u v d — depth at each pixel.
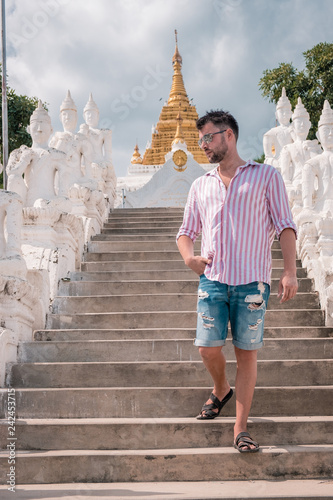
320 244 7.32
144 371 4.88
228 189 3.93
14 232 5.59
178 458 3.87
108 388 4.55
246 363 3.93
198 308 4.00
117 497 3.45
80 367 4.90
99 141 13.85
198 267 3.97
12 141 15.98
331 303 5.91
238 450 3.90
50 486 3.75
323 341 5.32
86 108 14.48
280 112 13.77
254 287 3.84
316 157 9.23
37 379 4.89
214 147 4.02
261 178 3.92
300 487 3.63
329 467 3.88
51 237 7.01
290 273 3.80
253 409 4.48
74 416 4.48
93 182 11.33
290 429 4.18
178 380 4.86
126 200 18.72
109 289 6.73
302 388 4.52
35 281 6.03
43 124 8.75
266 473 3.86
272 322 6.01
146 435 4.14
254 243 3.88
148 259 7.99
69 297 6.37
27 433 4.13
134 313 5.96
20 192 8.00
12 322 5.20
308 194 8.91
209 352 3.94
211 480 3.84
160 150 33.62
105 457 3.87
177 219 10.85
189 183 18.80
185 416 4.48
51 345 5.26
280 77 18.59
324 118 9.38
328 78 17.84
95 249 8.54
